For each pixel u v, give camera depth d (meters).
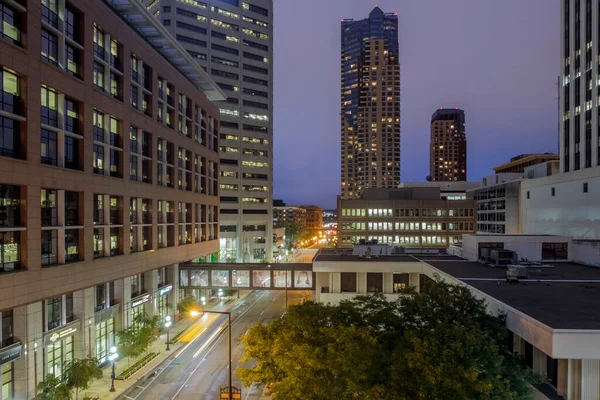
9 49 28.08
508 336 25.48
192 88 63.78
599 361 19.98
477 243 49.06
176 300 58.50
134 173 46.59
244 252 115.44
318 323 23.25
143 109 48.91
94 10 38.16
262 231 119.12
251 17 116.81
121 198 43.22
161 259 51.72
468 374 16.67
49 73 31.98
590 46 75.19
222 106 111.69
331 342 21.00
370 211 112.38
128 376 38.03
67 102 35.19
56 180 32.81
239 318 62.56
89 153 37.12
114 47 42.84
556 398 20.73
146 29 50.16
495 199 114.69
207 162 70.81
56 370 34.81
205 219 69.94
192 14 107.12
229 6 112.75
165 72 53.94
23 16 29.83
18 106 29.66
